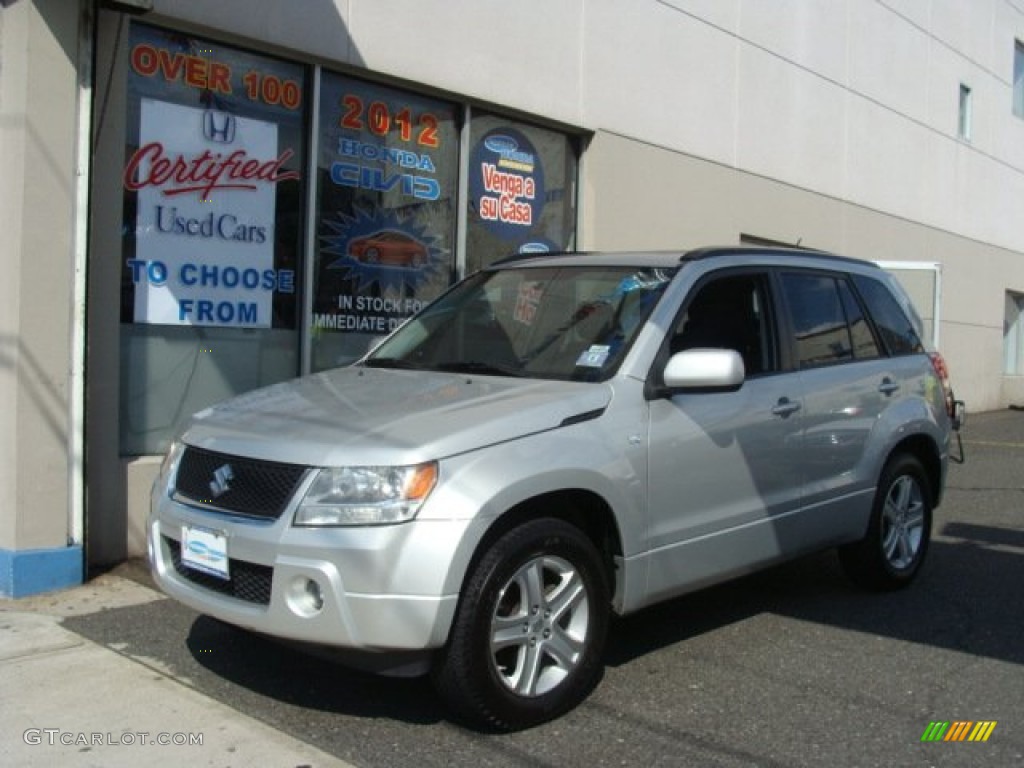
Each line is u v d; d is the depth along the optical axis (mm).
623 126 10305
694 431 4703
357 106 8000
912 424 6148
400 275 8391
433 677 3881
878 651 5168
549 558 4094
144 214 6715
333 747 3908
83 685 4453
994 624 5656
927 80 16328
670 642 5258
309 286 7633
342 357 7957
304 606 3744
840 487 5637
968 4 17516
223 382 7188
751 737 4094
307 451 3857
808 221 13453
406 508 3695
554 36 9469
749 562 5070
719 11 11617
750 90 12195
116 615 5426
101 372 6363
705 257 5191
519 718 4004
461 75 8578
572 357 4719
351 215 7988
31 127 5711
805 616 5754
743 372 4535
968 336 18109
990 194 18672
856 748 4016
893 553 6230
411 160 8438
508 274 5672
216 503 4051
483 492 3803
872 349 6133
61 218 5852
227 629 5172
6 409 5754
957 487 10430
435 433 3879
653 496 4500
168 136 6805
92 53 5949
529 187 9562
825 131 13742
